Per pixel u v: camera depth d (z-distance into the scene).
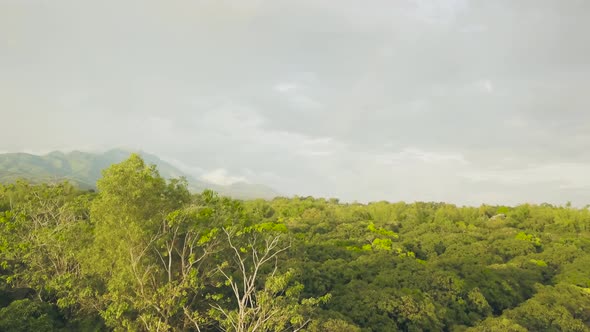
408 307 36.53
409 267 48.34
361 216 124.31
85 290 25.52
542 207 119.75
